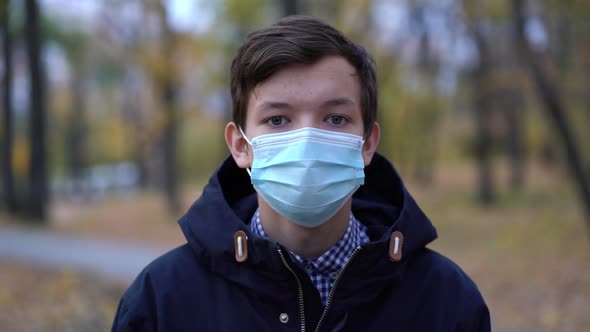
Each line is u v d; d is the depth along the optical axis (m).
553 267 8.66
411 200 1.71
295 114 1.56
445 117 28.16
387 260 1.58
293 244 1.66
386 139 25.30
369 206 1.91
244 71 1.59
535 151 33.25
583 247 9.73
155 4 17.02
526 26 10.69
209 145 40.53
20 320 5.98
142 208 22.73
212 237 1.61
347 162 1.57
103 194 39.53
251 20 19.20
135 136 27.05
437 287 1.66
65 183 41.66
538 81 10.81
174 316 1.58
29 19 15.43
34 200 15.98
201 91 20.47
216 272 1.61
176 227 17.17
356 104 1.61
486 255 11.16
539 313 6.68
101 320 6.27
